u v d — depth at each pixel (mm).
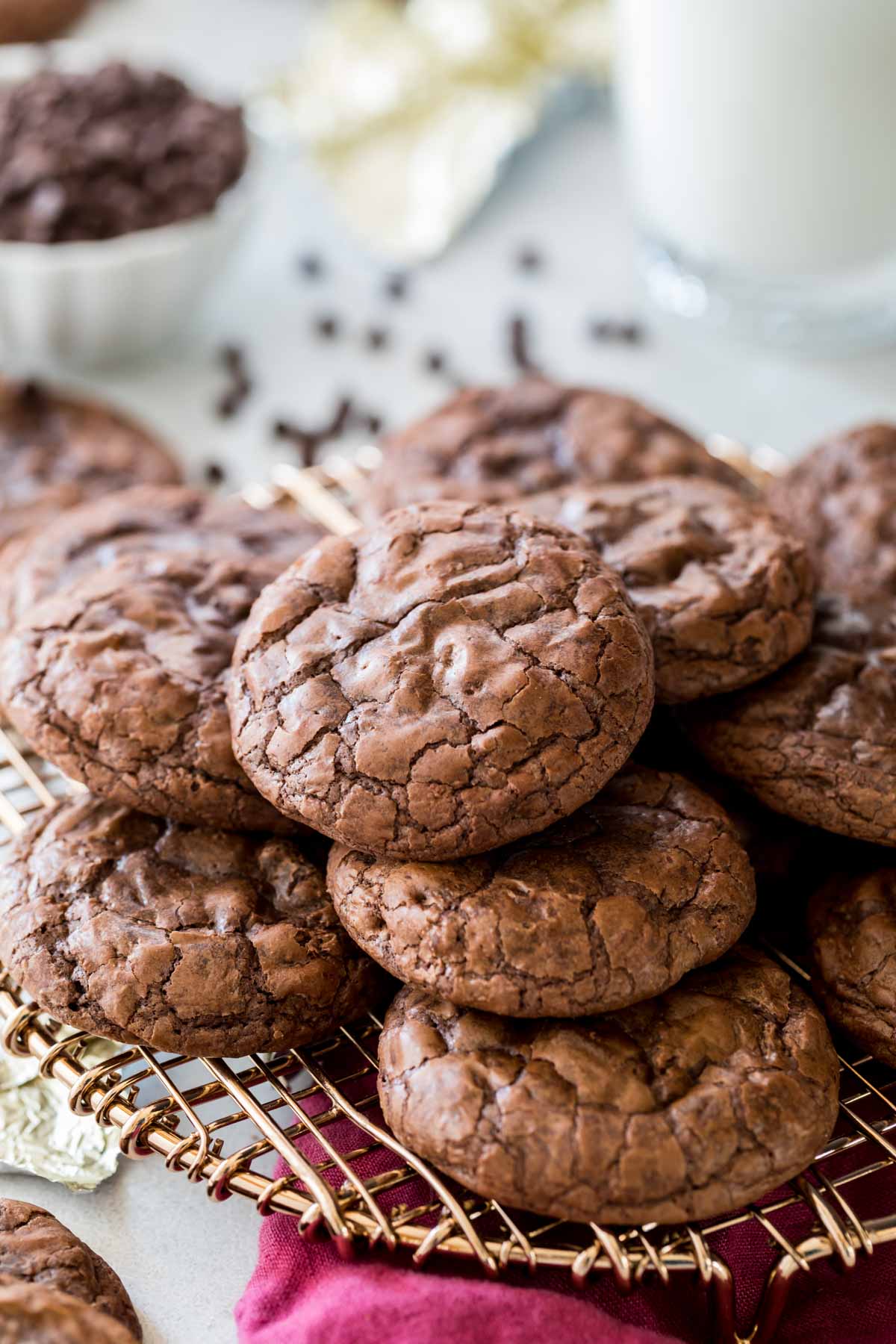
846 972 475
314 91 820
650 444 567
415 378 731
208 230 679
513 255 808
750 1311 460
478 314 767
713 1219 456
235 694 473
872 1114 478
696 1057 449
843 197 664
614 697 461
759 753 486
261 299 773
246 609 501
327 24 874
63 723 482
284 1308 452
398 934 452
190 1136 457
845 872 491
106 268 664
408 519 487
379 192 793
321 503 591
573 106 888
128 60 767
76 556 528
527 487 555
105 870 479
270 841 486
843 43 623
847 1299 459
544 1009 446
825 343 732
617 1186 435
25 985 468
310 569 481
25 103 682
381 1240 445
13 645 494
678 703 491
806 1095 447
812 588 503
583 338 750
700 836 470
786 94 642
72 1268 452
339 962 470
